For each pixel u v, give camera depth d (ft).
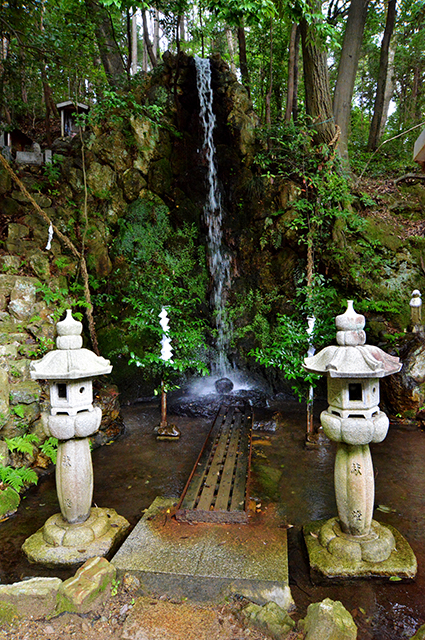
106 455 16.48
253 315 26.89
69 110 34.32
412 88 48.55
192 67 28.81
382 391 20.65
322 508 12.00
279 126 27.71
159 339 25.34
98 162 27.20
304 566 9.48
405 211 27.12
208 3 16.66
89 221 25.85
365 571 8.89
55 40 23.58
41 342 18.84
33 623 7.62
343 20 33.86
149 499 12.84
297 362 16.96
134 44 45.88
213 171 28.84
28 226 24.41
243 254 27.71
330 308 22.91
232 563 9.30
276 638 7.06
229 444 16.21
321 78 23.98
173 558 9.52
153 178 27.84
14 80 29.81
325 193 20.74
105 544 10.15
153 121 27.20
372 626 7.56
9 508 12.12
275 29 34.78
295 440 17.61
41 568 9.55
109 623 7.66
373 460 15.35
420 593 8.45
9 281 20.57
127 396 24.14
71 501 10.34
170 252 27.48
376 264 23.62
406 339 20.92
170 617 7.73
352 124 47.60
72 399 10.11
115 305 25.62
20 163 27.63
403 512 11.71
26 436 14.58
